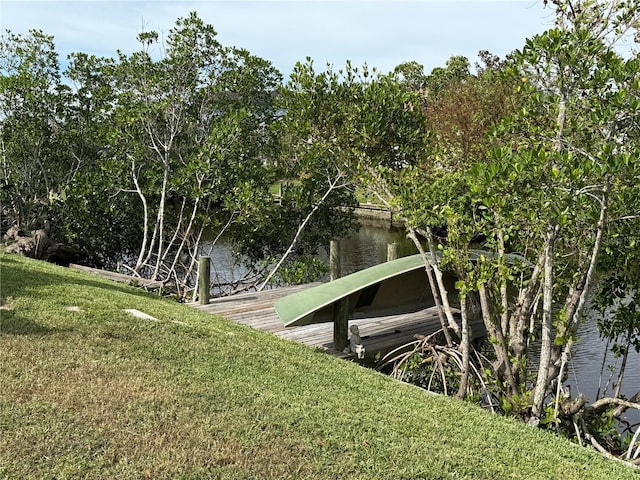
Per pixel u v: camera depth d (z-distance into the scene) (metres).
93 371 5.23
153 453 3.95
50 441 3.88
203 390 5.24
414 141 9.73
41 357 5.36
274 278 16.45
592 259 6.56
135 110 15.05
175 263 15.61
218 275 18.52
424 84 41.19
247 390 5.50
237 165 14.80
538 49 6.30
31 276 9.34
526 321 8.51
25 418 4.15
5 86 15.97
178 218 17.48
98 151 18.34
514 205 6.23
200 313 9.82
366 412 5.59
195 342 6.92
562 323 6.95
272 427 4.68
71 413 4.34
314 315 9.59
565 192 5.93
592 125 6.57
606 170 5.68
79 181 15.89
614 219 6.38
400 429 5.27
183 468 3.81
